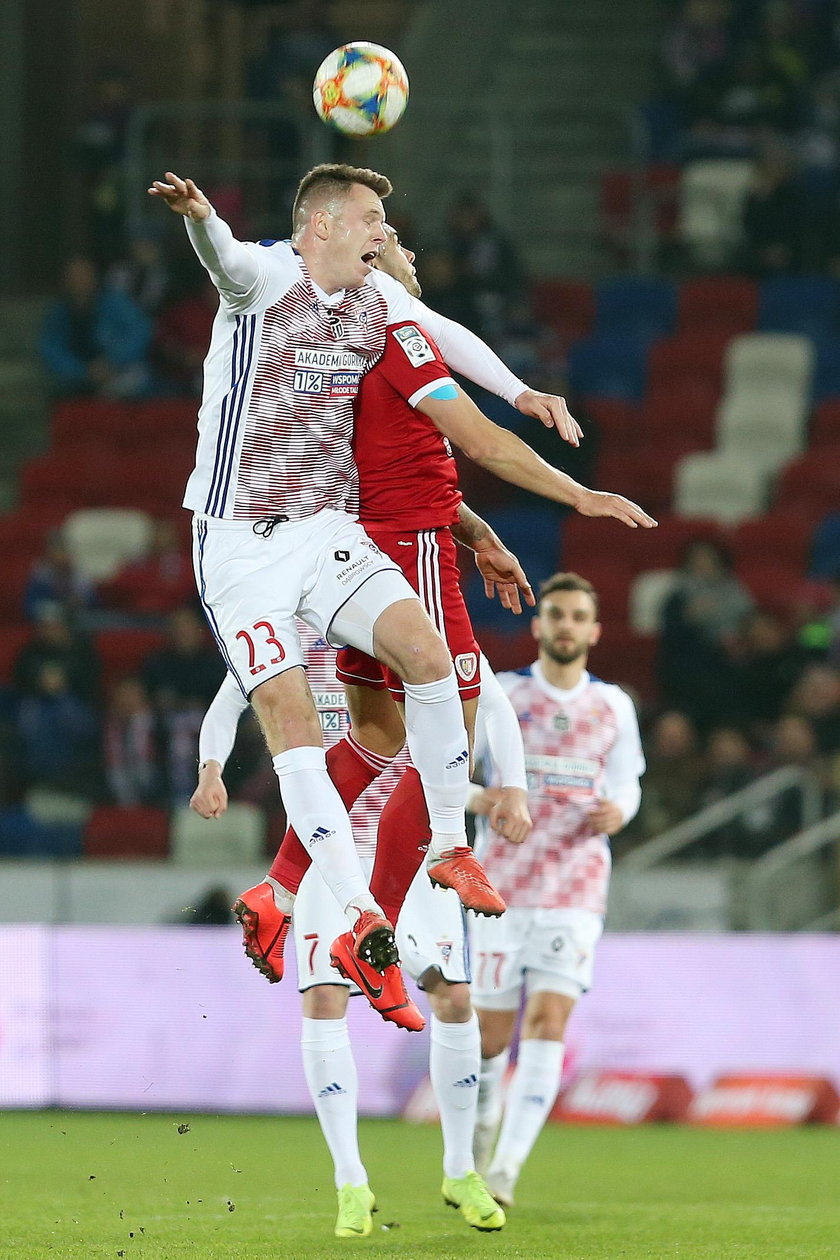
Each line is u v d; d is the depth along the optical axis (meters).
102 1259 18.39
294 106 62.81
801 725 41.38
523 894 24.62
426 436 18.33
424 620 17.36
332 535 17.59
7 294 66.56
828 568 53.06
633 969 37.84
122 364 60.31
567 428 18.28
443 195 66.56
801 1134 35.84
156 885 39.84
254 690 17.27
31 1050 38.25
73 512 58.22
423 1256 18.78
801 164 61.78
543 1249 19.58
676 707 45.12
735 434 58.31
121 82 62.03
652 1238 20.66
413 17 68.06
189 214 16.34
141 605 52.88
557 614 25.36
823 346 60.00
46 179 66.12
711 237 63.06
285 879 18.64
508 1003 24.56
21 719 45.72
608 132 67.69
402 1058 37.69
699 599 46.34
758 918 38.53
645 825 40.47
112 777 44.44
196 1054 38.00
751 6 63.84
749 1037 37.44
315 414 17.50
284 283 17.23
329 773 19.38
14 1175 27.17
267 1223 21.70
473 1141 24.02
